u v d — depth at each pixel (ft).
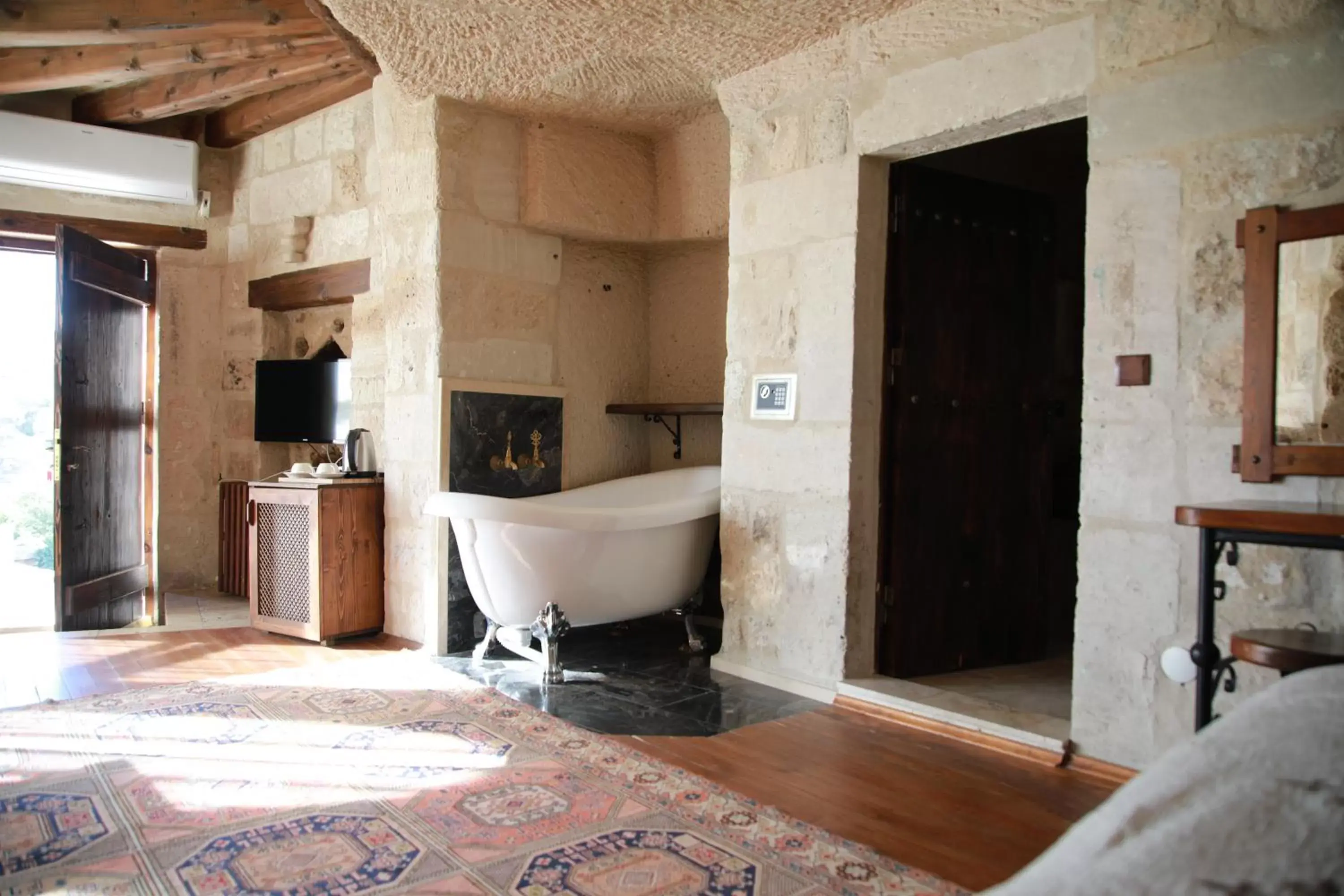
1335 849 1.09
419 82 11.29
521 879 5.45
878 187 9.66
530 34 9.87
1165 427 7.07
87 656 11.35
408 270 12.34
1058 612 13.11
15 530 24.22
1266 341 6.40
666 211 13.43
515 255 12.69
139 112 16.11
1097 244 7.49
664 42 9.91
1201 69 6.89
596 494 13.15
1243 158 6.66
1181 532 6.97
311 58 13.88
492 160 12.33
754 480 10.55
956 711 8.57
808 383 9.96
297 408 16.01
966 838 6.18
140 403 16.62
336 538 12.28
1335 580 6.20
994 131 8.61
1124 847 1.27
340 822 6.24
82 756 7.52
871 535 9.73
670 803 6.66
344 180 15.58
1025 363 10.91
